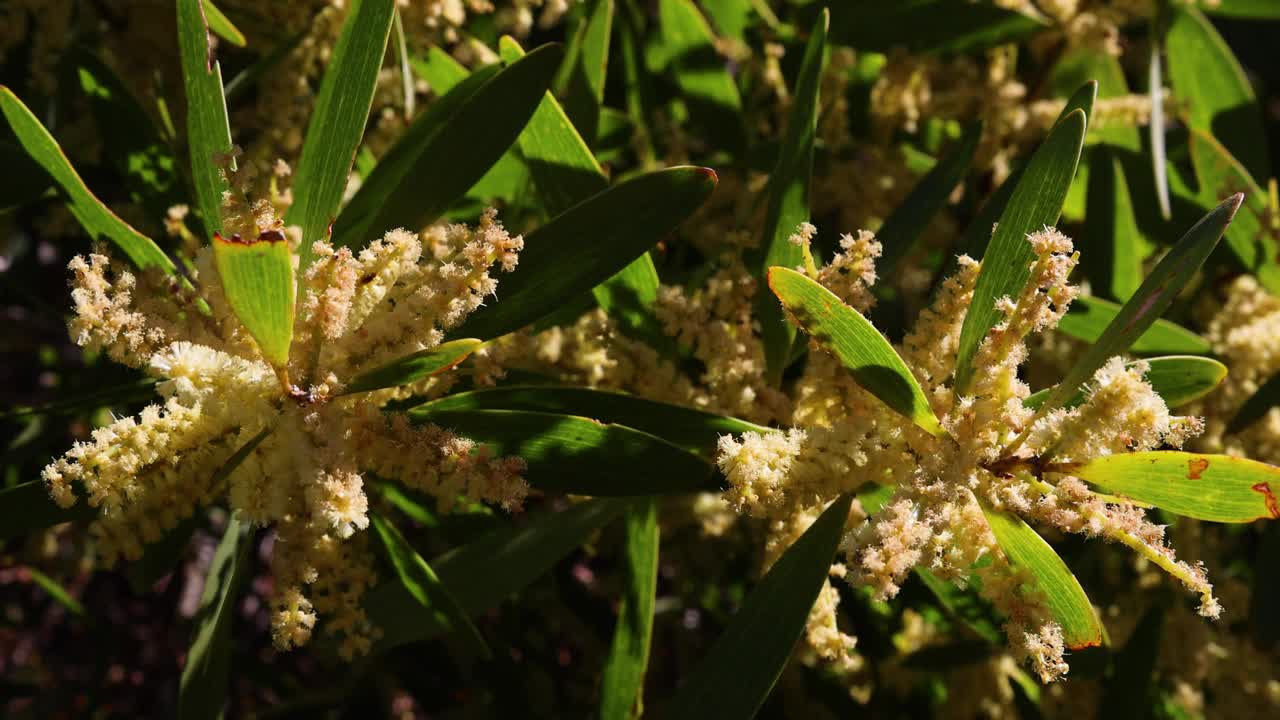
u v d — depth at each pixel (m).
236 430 0.36
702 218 0.52
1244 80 0.55
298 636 0.37
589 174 0.42
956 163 0.45
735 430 0.40
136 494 0.35
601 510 0.44
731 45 0.55
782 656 0.38
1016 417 0.36
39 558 0.63
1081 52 0.55
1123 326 0.35
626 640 0.43
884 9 0.52
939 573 0.36
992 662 0.55
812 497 0.37
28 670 0.72
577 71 0.46
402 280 0.37
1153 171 0.53
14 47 0.52
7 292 0.62
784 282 0.36
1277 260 0.50
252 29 0.48
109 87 0.44
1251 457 0.47
